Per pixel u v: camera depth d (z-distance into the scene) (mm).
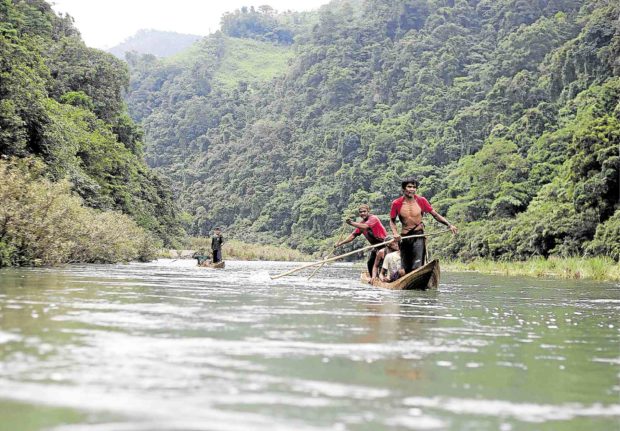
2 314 4711
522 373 3262
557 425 2354
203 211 114000
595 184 31297
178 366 3061
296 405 2457
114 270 14898
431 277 10586
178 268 19516
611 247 27953
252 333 4238
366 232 12773
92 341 3625
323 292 9055
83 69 47531
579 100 59219
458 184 64375
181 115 144250
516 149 55312
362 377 2994
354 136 102000
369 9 137125
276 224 105062
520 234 36500
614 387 2998
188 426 2125
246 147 123562
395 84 112812
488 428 2275
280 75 152000
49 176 24297
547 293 10672
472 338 4480
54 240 16156
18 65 24656
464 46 108062
